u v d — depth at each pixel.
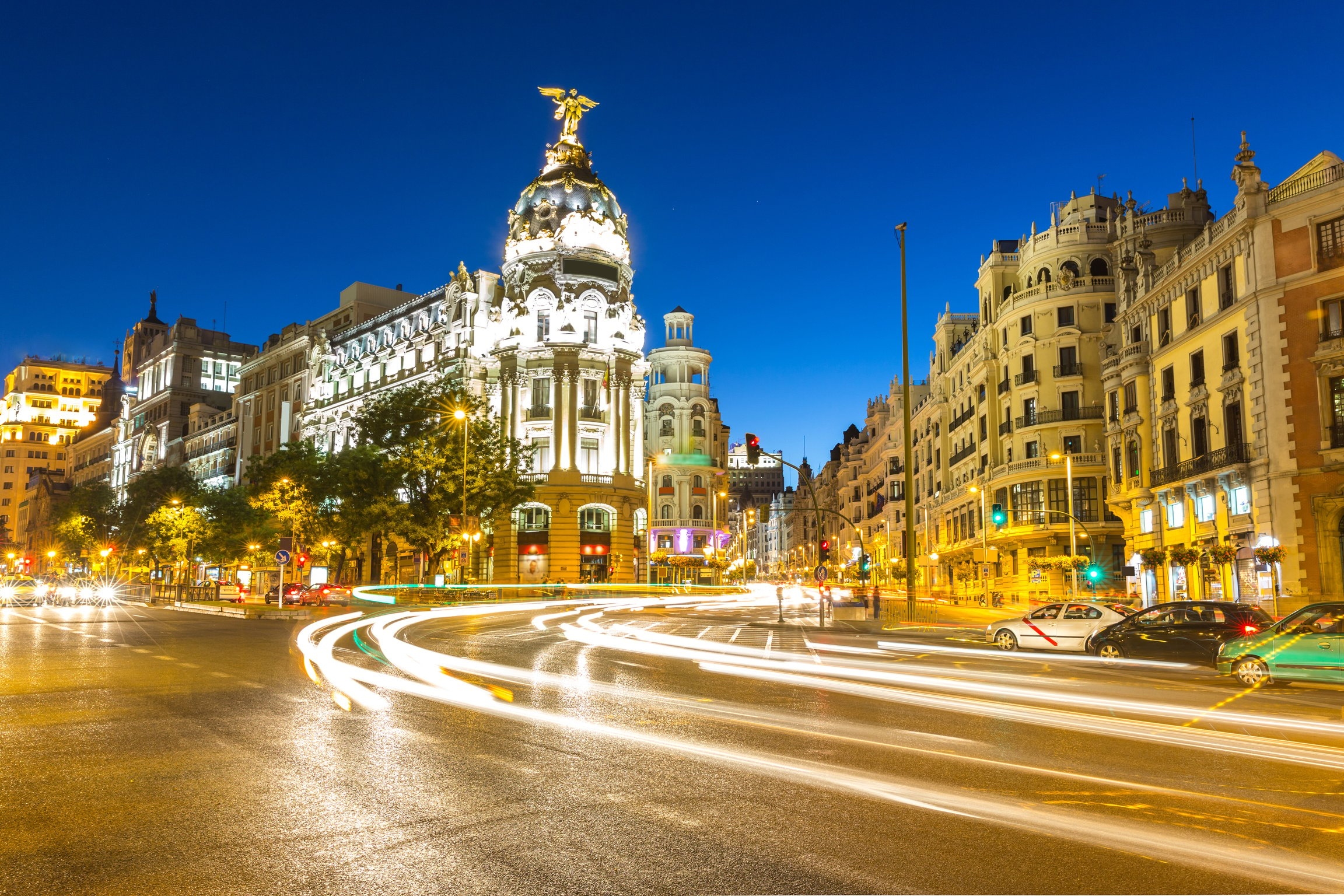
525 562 70.50
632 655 20.86
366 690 14.06
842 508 126.81
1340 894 5.48
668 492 102.56
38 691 13.96
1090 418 58.06
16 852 6.16
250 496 64.38
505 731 10.66
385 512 53.22
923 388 94.94
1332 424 33.06
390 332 86.69
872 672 17.69
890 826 6.84
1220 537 38.44
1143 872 5.86
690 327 107.56
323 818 7.00
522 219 75.88
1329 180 33.81
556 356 71.62
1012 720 11.92
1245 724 11.90
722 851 6.25
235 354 138.75
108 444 154.88
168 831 6.63
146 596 74.25
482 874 5.78
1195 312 41.12
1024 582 60.84
